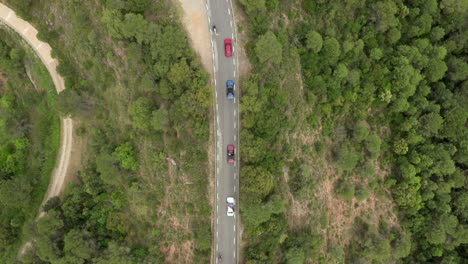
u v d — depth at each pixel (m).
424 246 93.94
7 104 93.62
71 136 91.19
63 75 85.31
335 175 87.88
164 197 80.88
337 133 87.25
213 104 77.31
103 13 72.62
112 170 77.75
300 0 80.94
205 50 77.31
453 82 97.19
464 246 96.38
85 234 80.31
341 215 88.69
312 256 80.81
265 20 75.81
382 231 90.75
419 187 90.31
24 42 90.94
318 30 82.25
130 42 74.75
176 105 73.38
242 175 74.81
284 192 80.56
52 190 91.75
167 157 79.25
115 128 83.19
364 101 87.75
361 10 86.44
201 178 78.56
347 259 88.38
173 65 71.56
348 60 84.44
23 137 93.25
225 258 80.19
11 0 84.25
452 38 96.12
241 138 75.06
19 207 89.62
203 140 77.31
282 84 78.81
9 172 91.50
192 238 80.25
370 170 87.25
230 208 78.44
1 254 89.25
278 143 79.06
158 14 74.69
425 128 90.31
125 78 78.81
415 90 90.75
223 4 76.81
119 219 81.06
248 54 77.06
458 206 93.31
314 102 83.38
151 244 80.94
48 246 78.94
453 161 90.44
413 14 90.69
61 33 85.06
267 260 77.50
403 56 87.94
